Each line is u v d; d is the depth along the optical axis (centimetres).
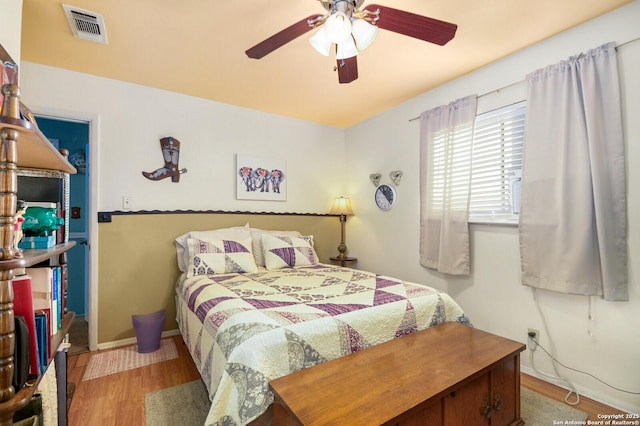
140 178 268
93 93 248
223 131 309
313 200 369
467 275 246
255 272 257
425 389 111
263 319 136
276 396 109
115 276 255
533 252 202
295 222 353
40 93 230
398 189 314
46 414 119
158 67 235
